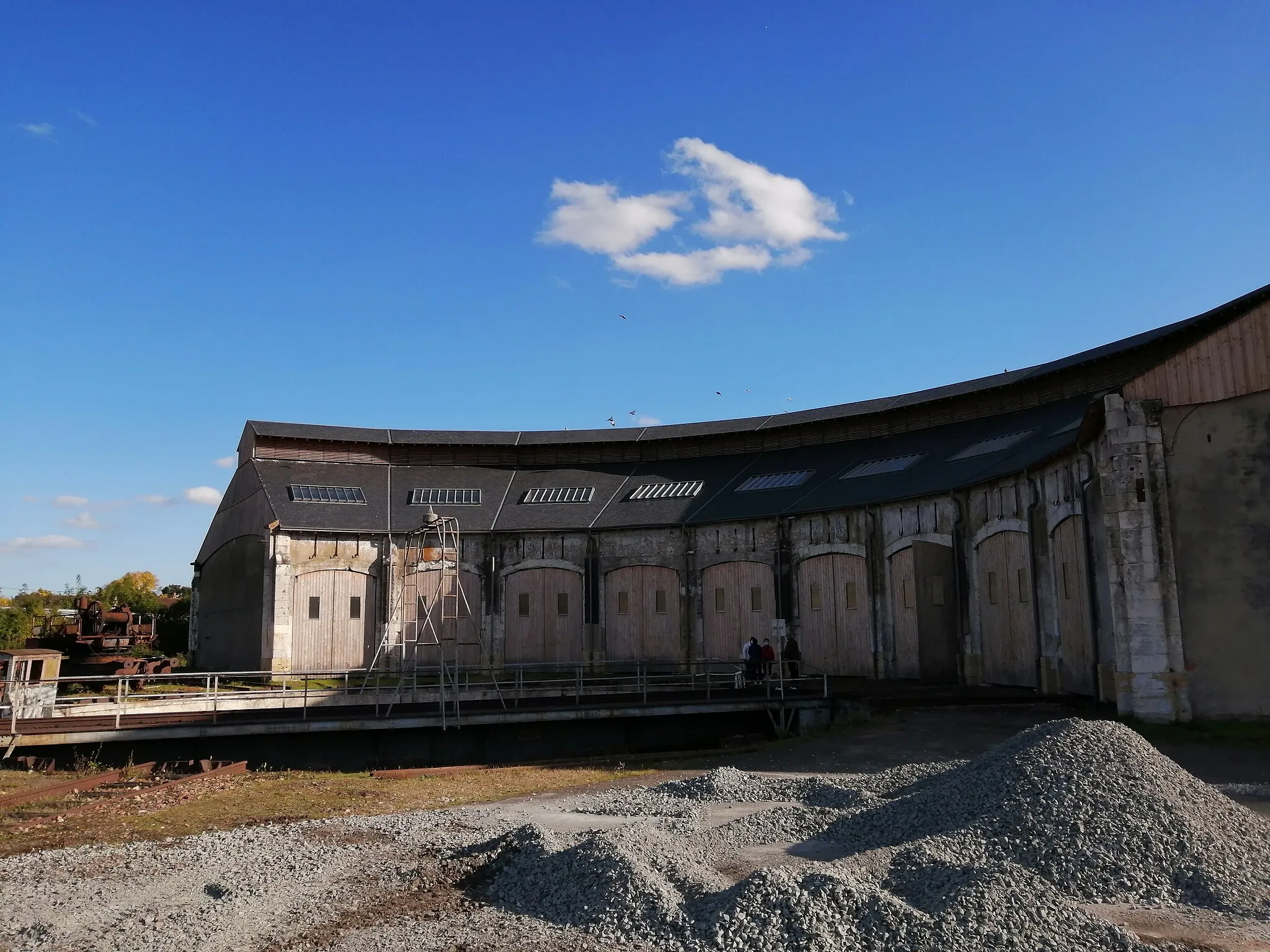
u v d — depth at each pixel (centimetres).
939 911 704
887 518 3027
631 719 2286
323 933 761
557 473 4169
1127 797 882
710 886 798
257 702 2425
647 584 3538
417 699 2444
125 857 1020
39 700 2172
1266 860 819
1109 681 2003
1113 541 1784
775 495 3556
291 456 3953
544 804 1324
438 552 3525
